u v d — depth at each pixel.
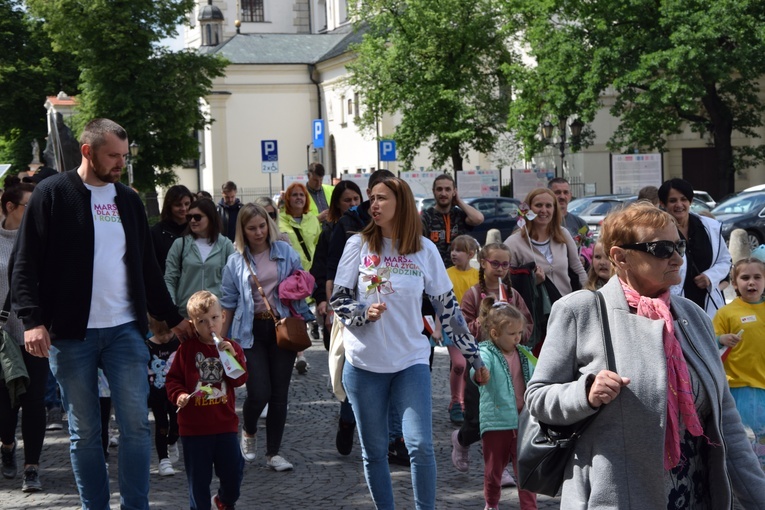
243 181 64.44
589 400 3.16
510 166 43.69
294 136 65.00
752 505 3.38
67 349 5.43
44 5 41.53
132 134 42.88
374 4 40.19
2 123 49.34
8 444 7.51
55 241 5.39
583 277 8.11
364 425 5.39
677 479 3.31
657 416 3.18
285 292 7.32
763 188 26.77
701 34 29.42
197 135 66.25
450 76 39.38
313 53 65.88
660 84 30.53
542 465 3.45
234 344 6.22
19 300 5.29
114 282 5.50
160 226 9.09
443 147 40.41
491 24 39.22
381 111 42.00
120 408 5.49
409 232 5.48
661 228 3.33
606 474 3.21
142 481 5.54
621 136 33.16
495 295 7.77
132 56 42.00
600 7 31.64
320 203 13.73
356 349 5.38
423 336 5.52
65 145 18.05
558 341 3.38
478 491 6.84
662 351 3.23
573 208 28.52
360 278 5.45
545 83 33.78
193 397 5.97
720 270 7.22
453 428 8.66
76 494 7.02
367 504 6.56
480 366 5.73
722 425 3.41
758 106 32.84
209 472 6.03
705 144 40.69
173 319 5.88
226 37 79.00
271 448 7.47
